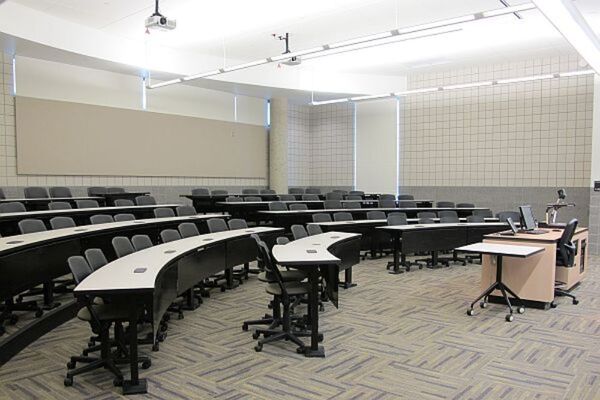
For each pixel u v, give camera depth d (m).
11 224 6.36
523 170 10.84
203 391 3.26
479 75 11.34
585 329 4.65
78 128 9.67
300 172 14.40
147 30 7.71
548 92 10.49
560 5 4.69
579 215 10.21
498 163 11.16
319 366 3.70
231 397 3.17
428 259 8.46
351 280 6.81
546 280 5.34
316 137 14.48
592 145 9.39
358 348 4.11
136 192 10.15
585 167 10.13
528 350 4.07
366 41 7.23
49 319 4.66
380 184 13.14
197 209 10.54
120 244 4.57
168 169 11.21
